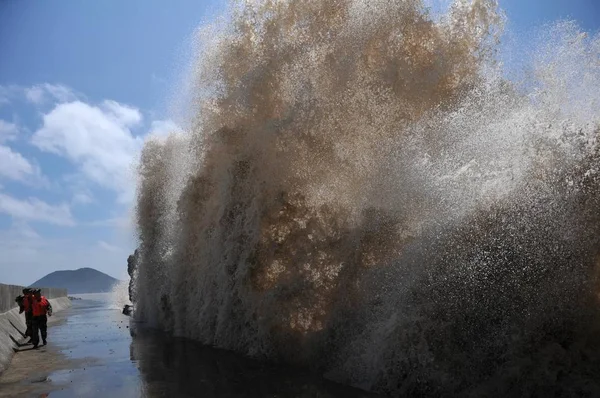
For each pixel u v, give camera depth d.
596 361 4.70
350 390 5.81
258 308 8.47
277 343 8.12
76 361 8.69
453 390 5.12
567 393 4.58
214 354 8.80
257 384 6.32
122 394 6.06
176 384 6.48
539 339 4.95
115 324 16.11
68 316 21.55
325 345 7.18
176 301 12.23
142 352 9.39
